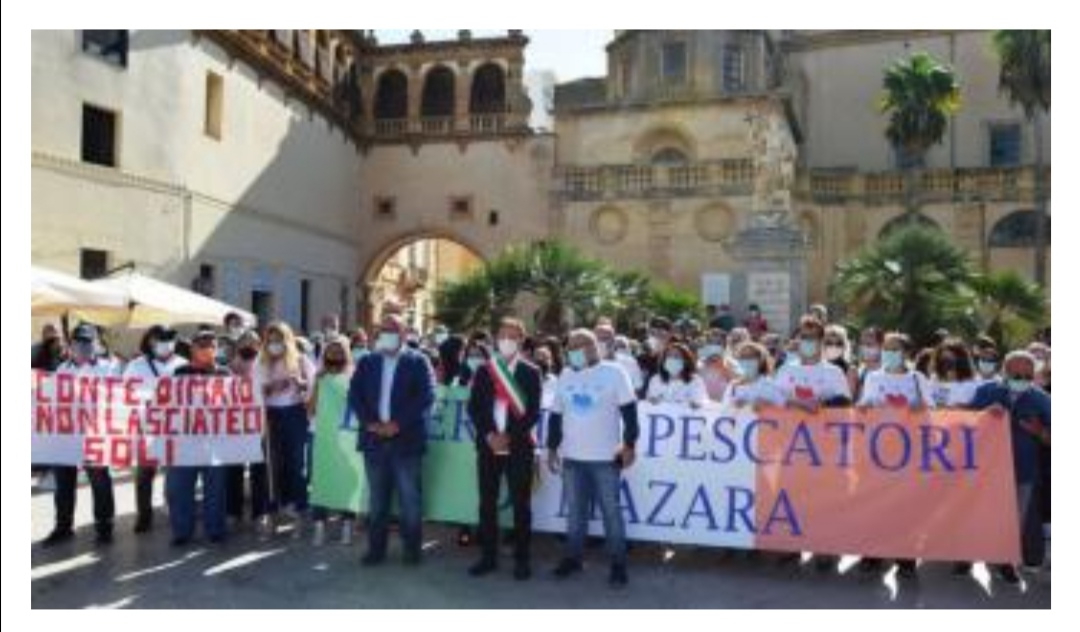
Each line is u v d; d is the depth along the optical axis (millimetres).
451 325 29625
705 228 36375
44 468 11695
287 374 10250
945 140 43562
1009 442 8375
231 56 30922
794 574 8680
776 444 8875
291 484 10227
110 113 24734
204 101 29250
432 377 9016
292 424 10242
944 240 28141
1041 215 37562
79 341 10508
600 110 39344
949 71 39000
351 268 41500
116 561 8891
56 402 9500
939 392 9680
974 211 38406
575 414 8305
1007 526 8305
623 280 30766
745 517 8875
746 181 35781
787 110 38594
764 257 27375
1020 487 8469
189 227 28250
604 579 8406
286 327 10359
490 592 7969
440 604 7609
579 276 29453
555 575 8445
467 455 9648
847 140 45000
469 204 40906
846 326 27891
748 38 40656
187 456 9609
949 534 8406
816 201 39375
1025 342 27047
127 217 25172
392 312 8992
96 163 24391
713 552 9477
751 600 7805
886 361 9258
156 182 26469
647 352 11406
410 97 42219
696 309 29922
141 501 10141
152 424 9609
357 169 42125
